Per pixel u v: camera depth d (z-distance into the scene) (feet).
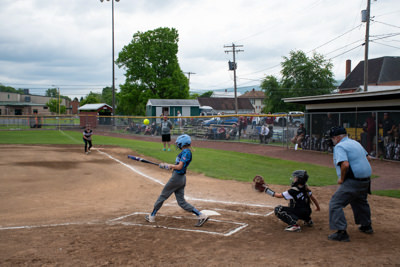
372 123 49.39
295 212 17.15
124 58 152.56
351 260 12.71
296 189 17.04
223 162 47.32
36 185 30.04
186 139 18.60
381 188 30.91
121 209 22.74
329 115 56.65
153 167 41.29
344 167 14.98
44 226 18.15
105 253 13.91
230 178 35.50
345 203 15.44
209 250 14.25
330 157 52.70
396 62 150.51
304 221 18.01
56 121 137.28
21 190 28.04
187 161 18.51
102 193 28.14
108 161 44.60
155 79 151.23
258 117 78.54
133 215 20.93
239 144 74.90
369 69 153.99
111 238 15.96
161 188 30.30
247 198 26.37
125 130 111.34
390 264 12.27
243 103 255.91
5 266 12.46
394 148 45.80
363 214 16.35
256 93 322.75
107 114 137.39
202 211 21.79
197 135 89.92
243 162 47.85
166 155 50.29
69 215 20.92
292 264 12.44
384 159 47.26
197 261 12.97
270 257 13.24
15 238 15.89
